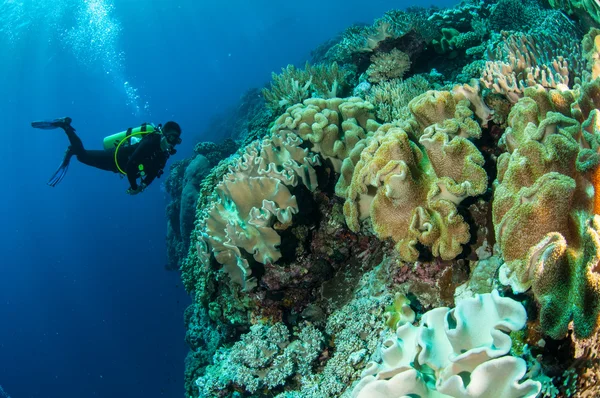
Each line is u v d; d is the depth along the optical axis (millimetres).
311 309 4480
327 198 4750
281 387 4234
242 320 4988
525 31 7191
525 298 2430
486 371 1872
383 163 3227
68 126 7668
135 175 6992
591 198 2213
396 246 3277
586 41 4367
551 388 2053
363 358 3504
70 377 46844
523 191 2350
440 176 3221
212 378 4625
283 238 4375
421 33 7355
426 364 2320
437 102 3523
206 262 4871
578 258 2076
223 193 4805
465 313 2223
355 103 4875
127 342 44156
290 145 4570
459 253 2971
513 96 4051
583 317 1937
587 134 2455
